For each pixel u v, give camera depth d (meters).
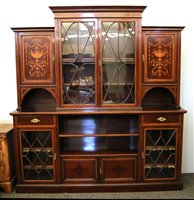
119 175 2.54
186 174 2.96
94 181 2.53
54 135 2.47
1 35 2.76
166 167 2.57
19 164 2.50
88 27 2.42
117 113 2.41
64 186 2.50
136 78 2.46
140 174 2.52
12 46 2.77
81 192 2.52
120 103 2.50
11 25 2.75
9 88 2.84
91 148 2.69
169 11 2.76
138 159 2.51
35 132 2.54
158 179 2.53
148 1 2.76
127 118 2.78
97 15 2.38
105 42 2.45
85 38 2.44
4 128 2.60
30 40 2.45
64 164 2.51
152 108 2.57
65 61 2.46
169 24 2.78
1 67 2.80
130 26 2.43
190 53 2.80
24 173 2.54
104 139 2.81
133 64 2.49
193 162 2.95
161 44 2.46
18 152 2.48
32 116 2.43
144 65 2.47
